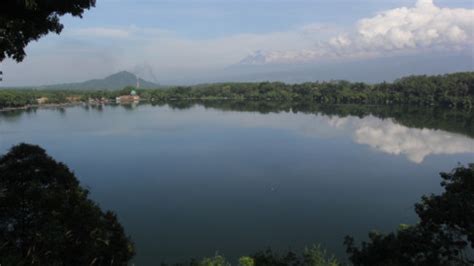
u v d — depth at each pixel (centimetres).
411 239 870
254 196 3347
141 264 2109
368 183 3709
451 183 893
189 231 2588
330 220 2770
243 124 8262
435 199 867
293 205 3086
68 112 12100
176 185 3697
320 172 4141
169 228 2642
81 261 919
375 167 4334
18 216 959
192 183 3756
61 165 1340
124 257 1098
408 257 867
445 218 809
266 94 15338
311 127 7612
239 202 3177
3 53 872
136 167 4441
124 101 16638
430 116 8988
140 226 2675
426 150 5216
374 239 935
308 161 4666
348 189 3525
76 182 1312
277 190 3503
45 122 9225
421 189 3494
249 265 1141
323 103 13400
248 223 2720
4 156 1323
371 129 7181
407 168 4278
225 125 8150
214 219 2794
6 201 982
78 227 970
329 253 2220
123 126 8225
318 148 5494
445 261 845
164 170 4278
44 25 898
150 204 3148
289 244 2370
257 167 4381
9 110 12988
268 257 1215
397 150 5262
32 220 948
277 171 4191
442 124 7606
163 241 2428
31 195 1012
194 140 6312
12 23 817
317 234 2520
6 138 6725
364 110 10750
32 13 858
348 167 4347
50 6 873
